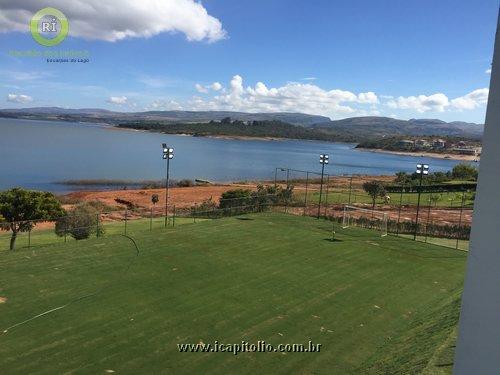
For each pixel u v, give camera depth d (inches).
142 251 1030.4
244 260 1002.1
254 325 673.6
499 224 174.1
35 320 658.8
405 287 881.5
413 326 683.4
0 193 1119.6
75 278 840.9
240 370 543.5
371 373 527.5
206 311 717.3
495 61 172.6
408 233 1424.7
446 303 778.8
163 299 757.9
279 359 573.3
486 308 180.2
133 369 535.8
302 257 1051.3
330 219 1545.3
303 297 799.7
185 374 530.6
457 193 2615.7
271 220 1455.5
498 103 171.5
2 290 768.9
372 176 4424.2
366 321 706.8
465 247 1252.5
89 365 541.0
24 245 1112.2
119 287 803.4
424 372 461.7
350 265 1010.7
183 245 1096.2
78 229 1139.3
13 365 535.2
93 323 655.8
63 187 2987.2
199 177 3897.6
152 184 3105.3
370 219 1571.1
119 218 1617.9
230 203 1657.2
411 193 2635.3
